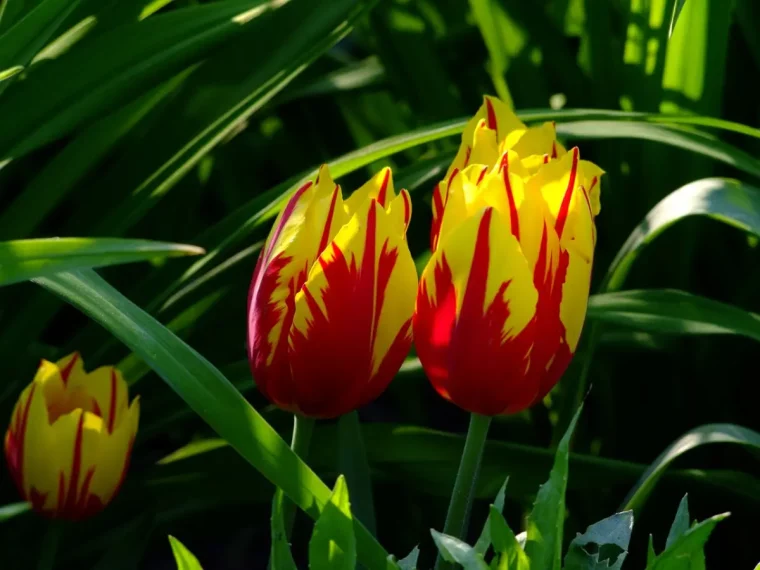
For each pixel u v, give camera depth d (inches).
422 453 44.8
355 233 36.7
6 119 41.8
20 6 41.9
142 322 37.7
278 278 37.2
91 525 45.1
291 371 37.3
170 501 45.6
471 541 49.4
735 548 47.3
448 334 37.0
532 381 37.1
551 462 44.4
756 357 48.4
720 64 45.7
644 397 49.4
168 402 46.1
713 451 49.2
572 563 37.2
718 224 49.5
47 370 41.1
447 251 36.6
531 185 36.8
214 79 44.8
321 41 44.7
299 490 37.2
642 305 43.2
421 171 46.0
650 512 46.6
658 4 46.1
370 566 37.3
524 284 36.6
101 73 42.0
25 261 36.8
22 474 40.4
